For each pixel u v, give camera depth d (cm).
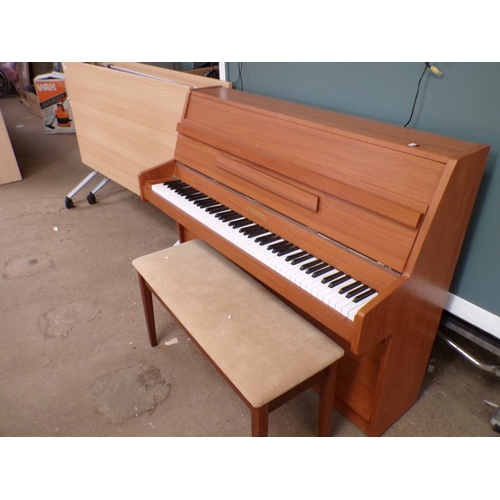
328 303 127
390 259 127
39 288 243
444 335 189
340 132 143
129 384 184
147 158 265
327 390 143
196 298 153
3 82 657
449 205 123
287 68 208
